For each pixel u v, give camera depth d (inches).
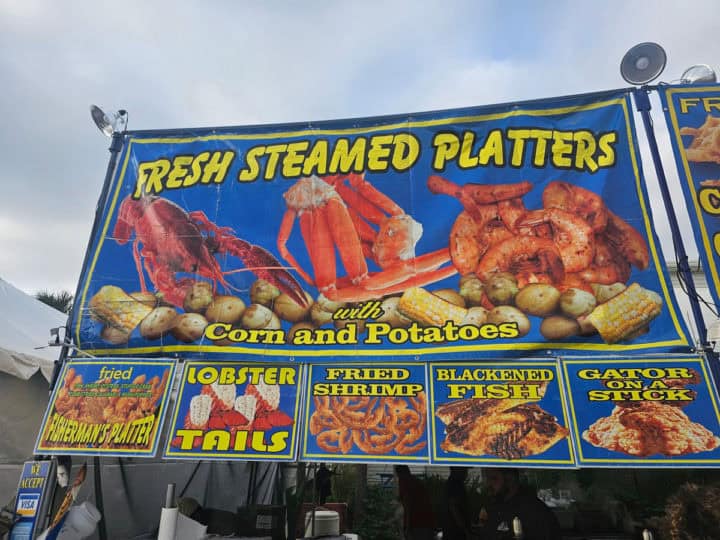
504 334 138.3
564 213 147.4
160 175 169.6
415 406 132.6
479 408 130.0
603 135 152.8
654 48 153.2
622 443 121.6
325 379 138.9
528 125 157.9
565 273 142.0
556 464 121.5
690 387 125.1
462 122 161.9
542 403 128.4
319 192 161.2
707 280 136.5
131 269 159.2
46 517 135.2
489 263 146.0
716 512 144.5
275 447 131.8
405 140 163.2
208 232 161.0
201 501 263.4
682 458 118.2
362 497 246.4
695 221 142.3
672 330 132.0
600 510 208.2
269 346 145.8
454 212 152.7
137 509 221.3
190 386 141.3
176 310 153.3
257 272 154.8
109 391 143.6
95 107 173.9
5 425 207.2
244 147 170.6
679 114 152.9
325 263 153.3
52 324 275.9
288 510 153.2
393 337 142.1
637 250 140.7
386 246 152.6
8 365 202.1
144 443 136.0
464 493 187.5
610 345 133.7
